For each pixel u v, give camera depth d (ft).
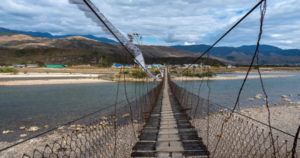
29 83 100.01
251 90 80.38
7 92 70.59
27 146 21.33
